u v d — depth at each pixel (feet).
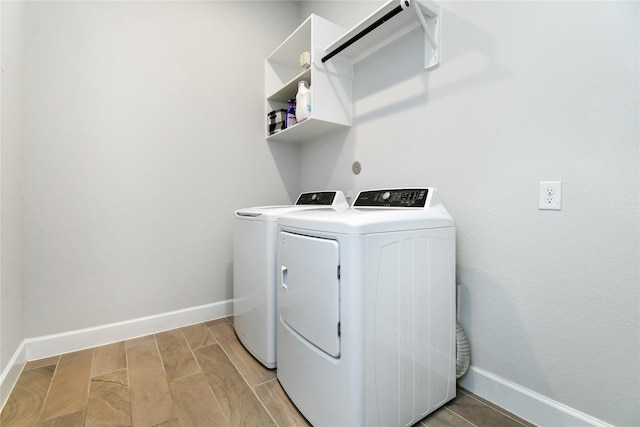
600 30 3.20
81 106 5.73
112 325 6.08
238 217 5.99
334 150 7.28
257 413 3.97
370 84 6.19
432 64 4.88
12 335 4.68
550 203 3.59
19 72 4.99
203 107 7.14
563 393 3.55
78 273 5.76
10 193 4.67
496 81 4.09
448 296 4.10
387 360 3.39
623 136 3.06
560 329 3.56
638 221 2.99
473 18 4.33
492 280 4.19
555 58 3.53
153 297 6.57
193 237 7.04
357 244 3.11
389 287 3.40
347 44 5.56
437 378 3.98
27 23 5.22
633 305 3.05
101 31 5.91
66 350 5.59
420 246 3.73
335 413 3.29
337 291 3.26
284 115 7.59
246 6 7.79
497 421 3.83
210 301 7.29
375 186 6.11
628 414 3.11
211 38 7.24
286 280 4.32
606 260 3.20
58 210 5.55
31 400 4.21
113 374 4.87
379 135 6.00
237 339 6.21
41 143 5.37
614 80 3.11
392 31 5.45
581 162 3.35
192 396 4.32
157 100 6.55
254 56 7.91
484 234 4.26
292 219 4.09
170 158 6.72
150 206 6.50
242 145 7.74
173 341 6.10
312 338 3.66
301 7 8.70
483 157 4.25
